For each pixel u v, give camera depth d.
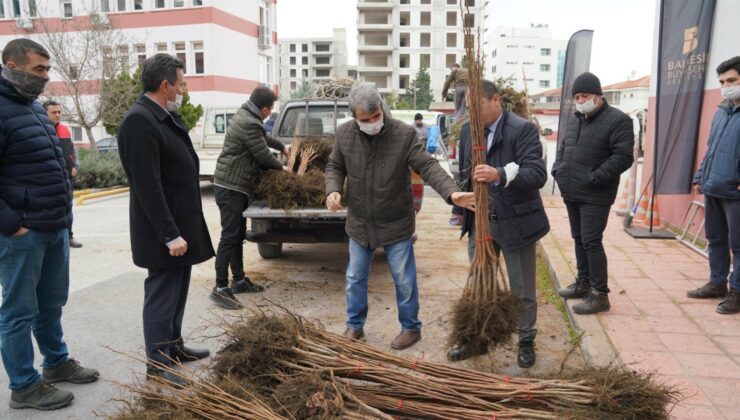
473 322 2.98
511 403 2.64
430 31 73.25
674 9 6.22
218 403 2.64
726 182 4.11
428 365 2.85
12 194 2.95
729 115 4.24
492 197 3.45
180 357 3.66
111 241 7.64
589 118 4.16
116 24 21.30
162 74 3.14
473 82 3.13
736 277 4.16
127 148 3.03
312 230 5.41
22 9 27.23
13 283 3.01
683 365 3.33
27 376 3.12
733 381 3.12
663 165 6.55
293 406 2.55
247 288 5.22
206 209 10.48
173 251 3.15
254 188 5.07
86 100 20.56
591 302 4.24
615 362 3.36
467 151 3.67
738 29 5.57
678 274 5.21
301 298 5.10
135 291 5.31
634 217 7.63
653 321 4.05
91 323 4.45
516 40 94.44
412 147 3.61
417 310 3.94
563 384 2.61
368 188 3.66
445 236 7.91
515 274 3.47
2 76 2.96
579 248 4.59
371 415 2.54
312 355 2.87
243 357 2.86
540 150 3.33
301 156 5.70
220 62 29.58
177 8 28.53
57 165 3.15
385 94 67.81
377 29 73.38
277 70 37.97
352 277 3.88
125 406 2.84
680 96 6.34
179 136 3.31
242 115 4.86
